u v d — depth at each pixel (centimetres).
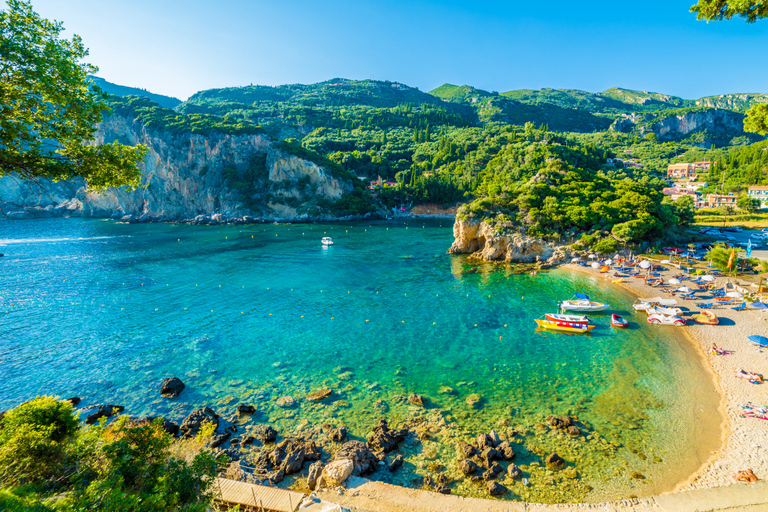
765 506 1902
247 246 10744
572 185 9556
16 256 9019
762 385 3033
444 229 14550
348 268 7894
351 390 3269
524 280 6656
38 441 1454
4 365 3722
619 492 2119
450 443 2580
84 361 3809
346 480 2209
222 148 19138
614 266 7094
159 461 1535
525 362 3697
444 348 4062
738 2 1570
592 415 2820
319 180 18762
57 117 1477
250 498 2041
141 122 19162
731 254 5841
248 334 4481
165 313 5172
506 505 2014
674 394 3030
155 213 18975
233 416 2925
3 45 1252
